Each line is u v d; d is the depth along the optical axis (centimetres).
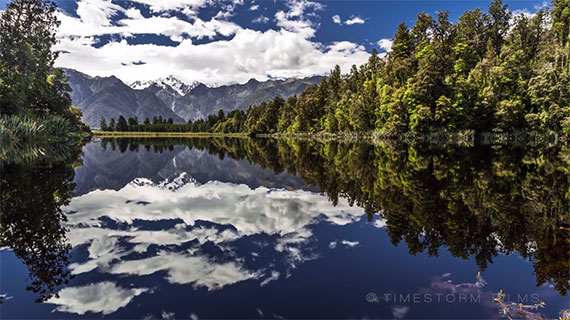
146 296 457
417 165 2047
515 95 4134
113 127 16775
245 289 478
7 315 410
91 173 2025
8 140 2798
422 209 984
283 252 629
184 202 1168
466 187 1315
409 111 4625
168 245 670
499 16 5262
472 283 502
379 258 599
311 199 1209
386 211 970
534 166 1881
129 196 1302
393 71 5459
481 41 5103
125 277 518
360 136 6100
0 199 1134
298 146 5184
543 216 880
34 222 855
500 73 4250
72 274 529
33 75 4153
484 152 2809
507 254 620
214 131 16512
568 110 3653
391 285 493
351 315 411
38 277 521
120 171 2295
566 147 3222
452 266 566
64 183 1539
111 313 415
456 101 4303
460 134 4347
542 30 4769
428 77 4422
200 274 530
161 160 3362
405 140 4778
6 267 561
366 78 6869
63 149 3559
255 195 1325
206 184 1694
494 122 4247
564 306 431
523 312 419
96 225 827
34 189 1333
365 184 1491
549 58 4272
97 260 589
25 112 3906
